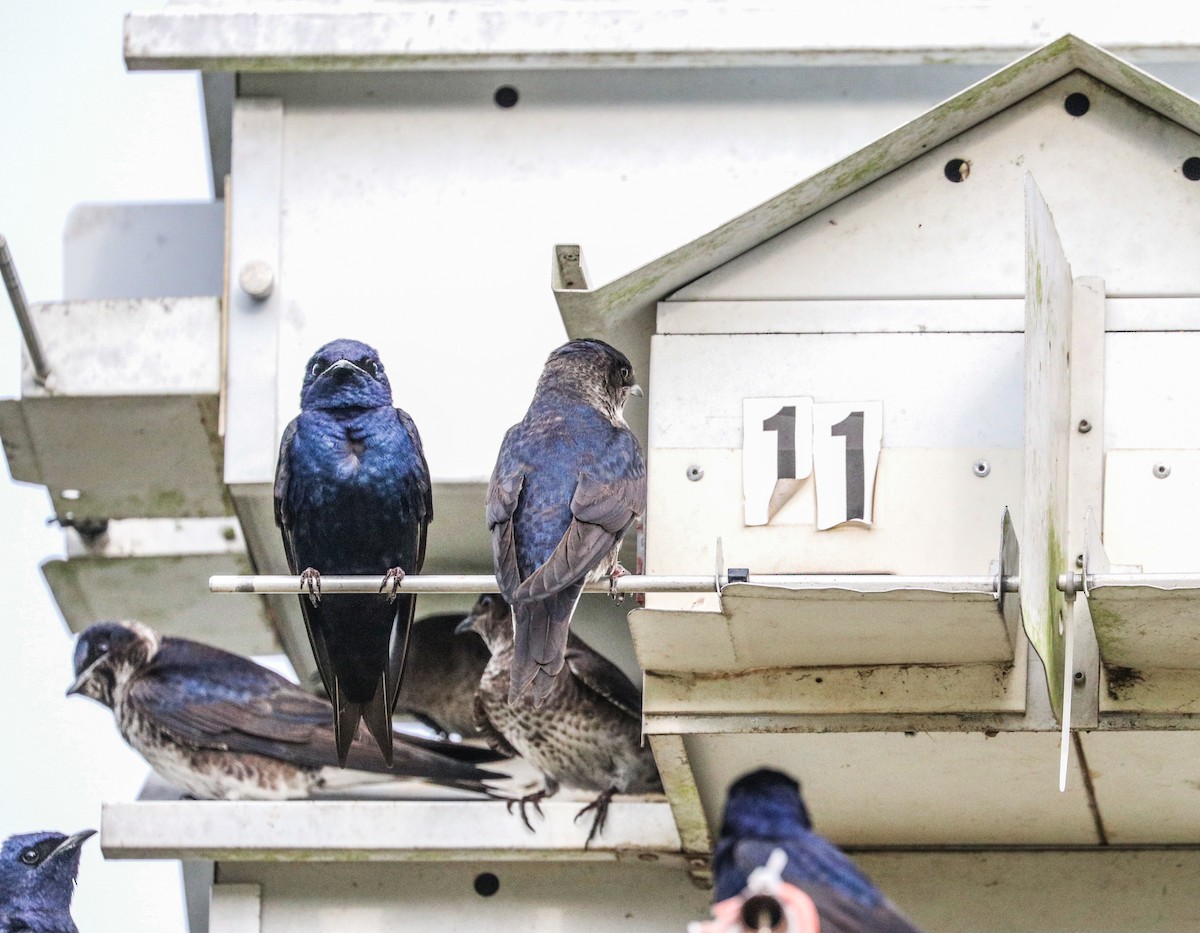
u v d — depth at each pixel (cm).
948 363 1219
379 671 1275
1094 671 1148
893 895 1334
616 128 1438
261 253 1423
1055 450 1140
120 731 1515
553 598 1141
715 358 1233
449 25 1424
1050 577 1102
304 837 1352
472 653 1584
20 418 1509
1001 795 1269
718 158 1431
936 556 1193
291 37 1424
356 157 1436
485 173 1433
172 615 1736
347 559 1290
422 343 1409
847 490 1202
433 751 1427
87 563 1688
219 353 1454
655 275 1230
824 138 1431
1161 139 1233
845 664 1166
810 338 1230
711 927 822
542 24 1424
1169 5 1408
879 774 1249
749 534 1208
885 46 1410
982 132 1245
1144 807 1273
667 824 1349
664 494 1219
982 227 1235
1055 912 1322
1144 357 1202
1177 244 1219
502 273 1417
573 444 1216
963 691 1155
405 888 1395
